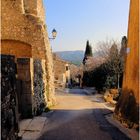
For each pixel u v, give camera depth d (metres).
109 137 8.23
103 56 35.06
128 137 8.23
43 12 18.78
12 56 7.64
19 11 15.79
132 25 11.23
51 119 11.20
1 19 15.65
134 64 10.33
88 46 56.28
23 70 11.14
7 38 15.72
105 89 25.62
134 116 9.27
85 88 39.59
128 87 10.92
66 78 51.56
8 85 7.05
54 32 18.91
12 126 7.27
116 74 25.66
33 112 11.47
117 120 11.01
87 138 8.09
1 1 15.63
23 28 15.84
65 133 8.70
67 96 24.61
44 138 8.06
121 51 26.83
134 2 11.14
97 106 16.08
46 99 15.27
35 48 15.89
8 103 6.93
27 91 11.16
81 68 58.16
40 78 13.70
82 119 11.25
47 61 16.08
